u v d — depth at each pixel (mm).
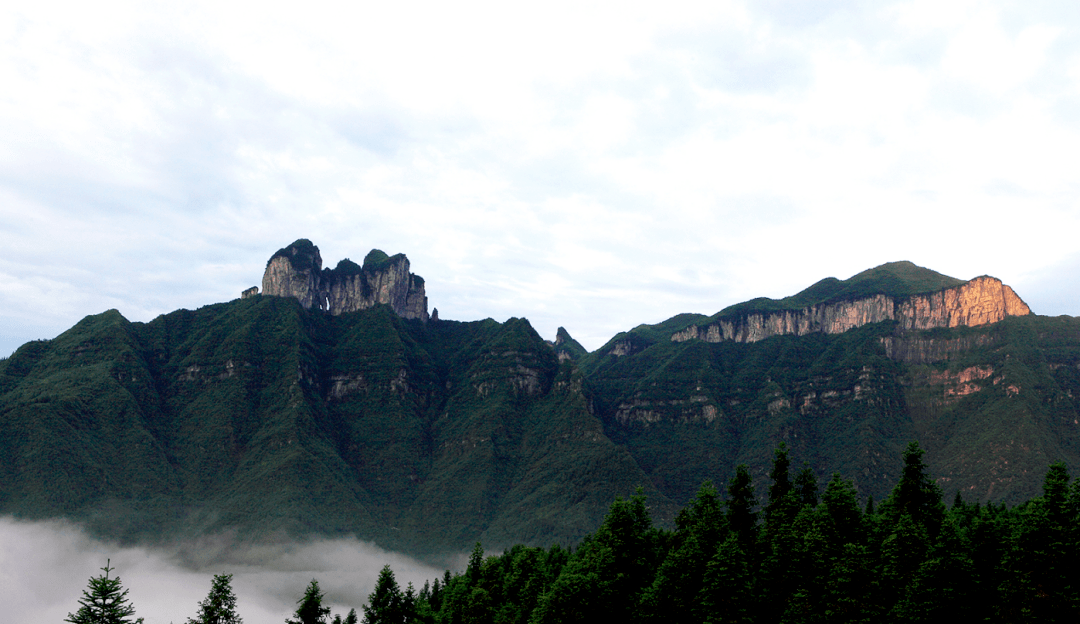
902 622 101500
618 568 128750
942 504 134375
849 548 108188
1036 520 102750
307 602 137375
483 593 131000
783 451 144500
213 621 126562
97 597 110812
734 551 113250
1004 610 100375
